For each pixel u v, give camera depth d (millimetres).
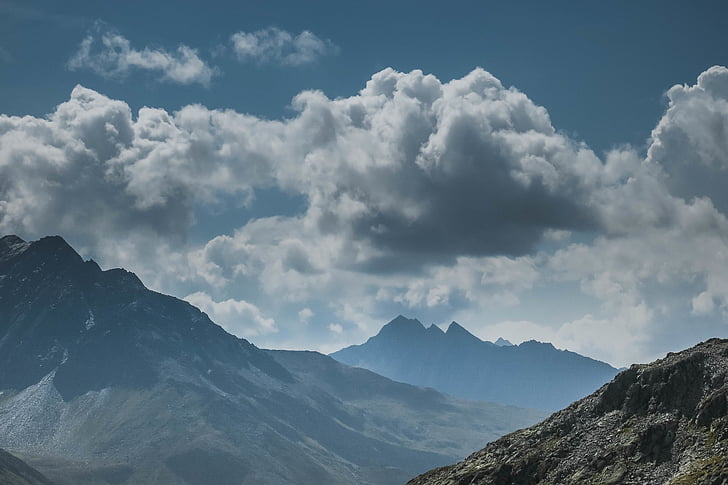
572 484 186375
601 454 190875
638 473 179625
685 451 179000
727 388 186250
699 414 185125
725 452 170125
